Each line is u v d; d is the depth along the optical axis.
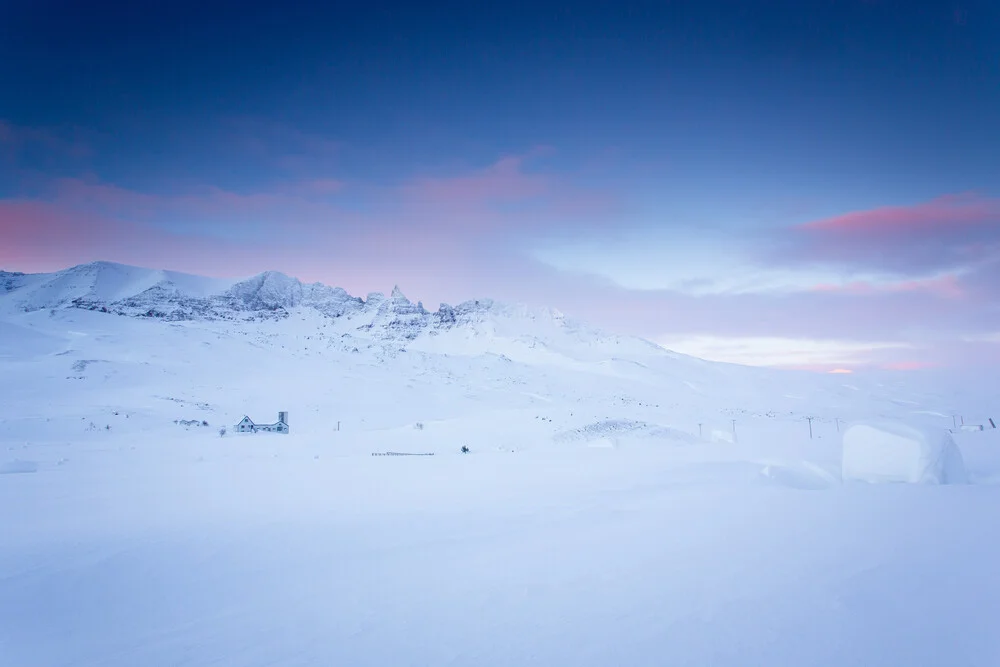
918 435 15.88
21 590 9.03
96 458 40.88
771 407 144.62
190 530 13.55
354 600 7.83
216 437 65.69
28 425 66.00
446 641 6.15
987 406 127.25
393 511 15.74
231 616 7.56
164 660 6.23
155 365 127.12
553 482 21.45
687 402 148.75
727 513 12.05
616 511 13.59
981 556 7.73
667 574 7.88
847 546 8.59
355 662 5.77
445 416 110.62
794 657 5.21
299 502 18.16
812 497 13.29
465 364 188.25
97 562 10.62
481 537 11.54
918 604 6.21
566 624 6.36
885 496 12.89
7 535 13.38
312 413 101.19
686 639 5.72
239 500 18.73
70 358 124.38
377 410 109.69
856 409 138.38
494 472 26.53
